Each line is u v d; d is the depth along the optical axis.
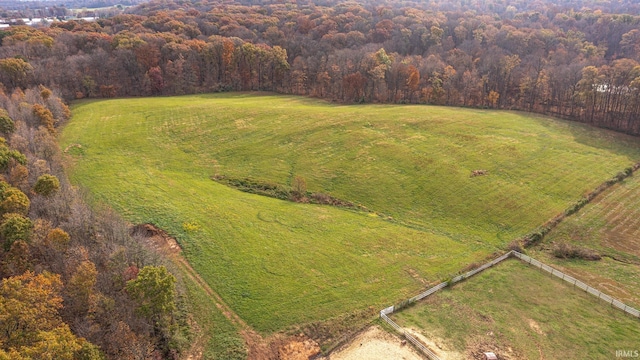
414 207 59.78
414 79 104.31
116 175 63.41
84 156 69.19
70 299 32.22
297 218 55.53
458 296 42.62
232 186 63.97
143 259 40.66
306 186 64.00
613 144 81.31
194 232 50.09
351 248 49.59
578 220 57.44
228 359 34.06
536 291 43.66
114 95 103.94
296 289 42.19
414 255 49.22
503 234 54.41
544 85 100.19
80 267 33.50
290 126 83.44
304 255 47.59
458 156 72.50
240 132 81.06
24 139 59.03
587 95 91.56
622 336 37.34
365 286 43.38
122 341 31.02
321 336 37.06
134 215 52.41
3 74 87.62
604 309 40.97
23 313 27.30
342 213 58.00
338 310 39.84
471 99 105.44
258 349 35.22
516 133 83.44
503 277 45.94
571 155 74.94
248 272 44.12
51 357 25.28
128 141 76.00
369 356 35.03
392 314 39.78
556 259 50.12
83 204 46.97
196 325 37.12
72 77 98.81
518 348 36.03
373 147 74.94
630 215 58.47
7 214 38.09
